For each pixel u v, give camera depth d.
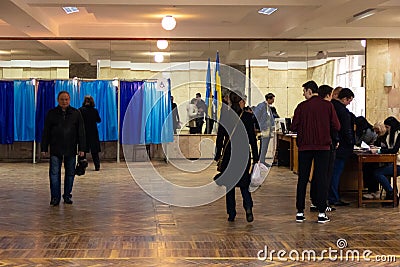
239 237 6.20
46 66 14.95
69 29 14.20
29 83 14.42
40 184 10.40
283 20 13.34
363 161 8.00
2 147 14.95
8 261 5.19
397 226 6.80
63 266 5.05
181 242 5.96
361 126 8.70
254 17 13.02
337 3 9.76
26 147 15.04
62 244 5.85
